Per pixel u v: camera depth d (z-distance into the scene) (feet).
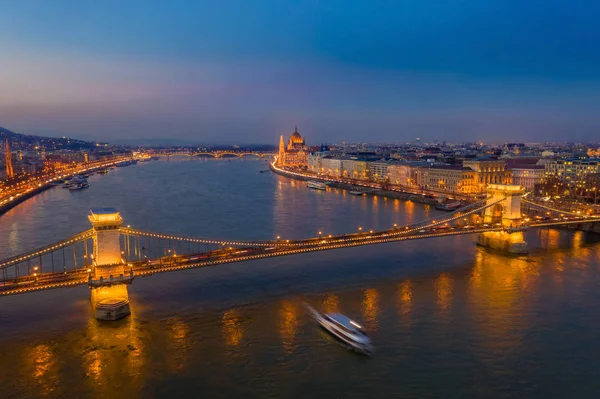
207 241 420.77
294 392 247.50
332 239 467.52
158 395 245.86
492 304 361.10
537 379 260.21
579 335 309.63
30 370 268.00
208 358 280.92
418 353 285.23
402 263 475.31
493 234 538.47
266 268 454.40
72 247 538.06
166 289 394.11
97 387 252.62
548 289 395.55
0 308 351.46
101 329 317.63
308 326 322.55
